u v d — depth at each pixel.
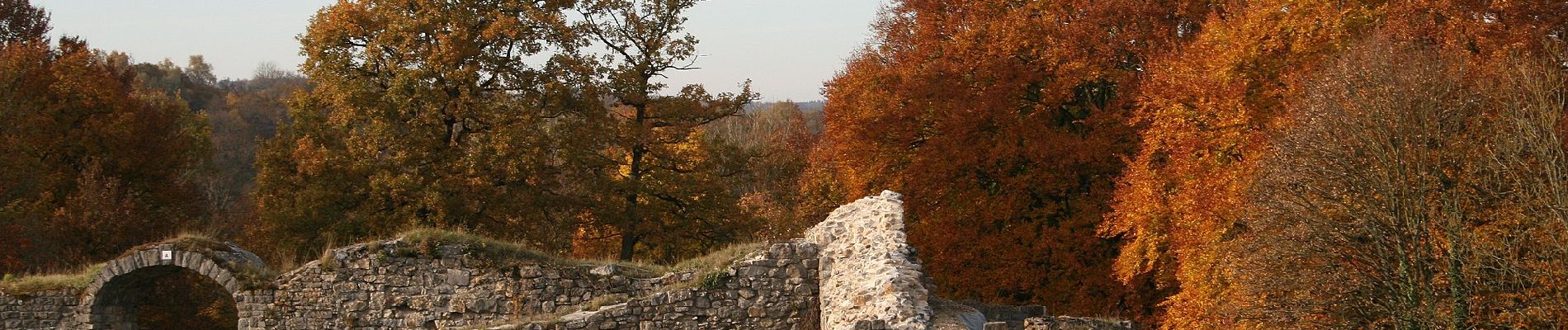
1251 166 24.38
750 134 67.44
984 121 31.94
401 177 32.41
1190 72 26.64
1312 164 22.52
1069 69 31.52
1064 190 31.52
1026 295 32.28
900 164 33.44
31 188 35.34
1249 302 22.98
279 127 35.69
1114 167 31.52
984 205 31.95
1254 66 25.92
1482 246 20.94
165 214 39.03
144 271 24.61
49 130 36.72
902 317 17.33
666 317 22.33
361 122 33.91
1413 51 23.09
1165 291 30.39
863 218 21.08
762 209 48.03
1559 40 24.83
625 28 35.91
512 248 24.08
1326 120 22.66
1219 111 25.58
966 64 33.03
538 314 23.48
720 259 23.14
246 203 54.19
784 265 22.55
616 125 35.47
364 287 23.97
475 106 33.69
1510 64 23.45
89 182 35.00
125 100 38.91
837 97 34.44
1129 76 31.44
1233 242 23.81
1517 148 21.67
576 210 34.88
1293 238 22.38
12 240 32.47
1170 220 26.41
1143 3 31.73
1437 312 21.34
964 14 34.12
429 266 23.92
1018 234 31.66
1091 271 31.22
